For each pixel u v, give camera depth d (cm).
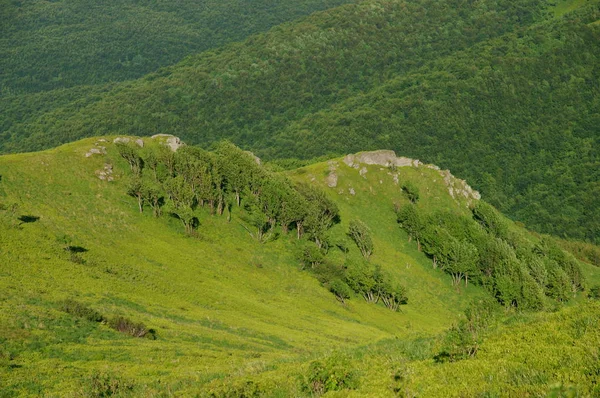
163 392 2472
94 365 3600
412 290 13050
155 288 7512
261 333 6662
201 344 5119
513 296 12525
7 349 3594
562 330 2017
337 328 8375
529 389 1369
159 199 11969
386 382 1872
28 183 10319
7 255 6316
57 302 5138
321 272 11656
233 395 2130
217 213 12575
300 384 2012
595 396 1261
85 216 9962
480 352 2039
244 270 10544
